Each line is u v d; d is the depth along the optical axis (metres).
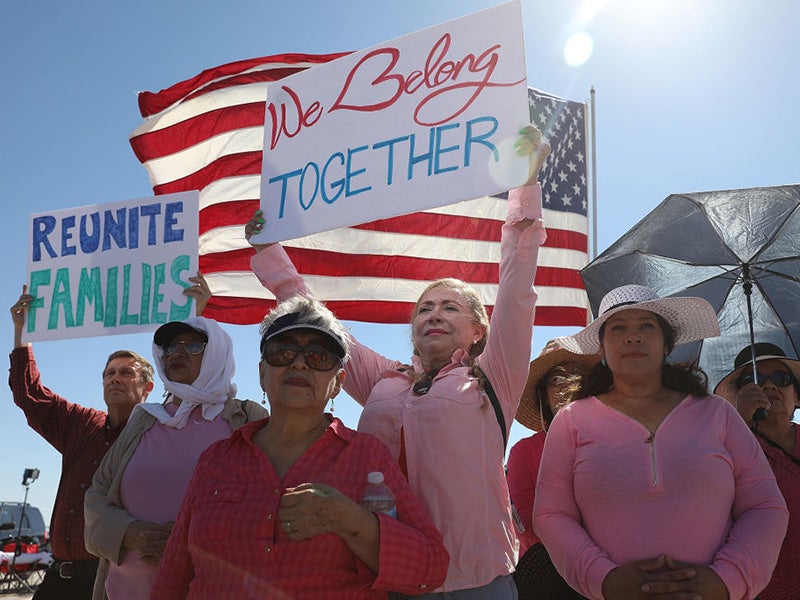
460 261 6.92
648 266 4.23
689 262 4.16
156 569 3.29
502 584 3.00
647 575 2.63
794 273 4.02
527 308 3.20
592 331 3.39
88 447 4.70
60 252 4.84
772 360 4.01
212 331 3.75
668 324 3.25
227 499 2.59
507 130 3.31
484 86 3.43
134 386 4.72
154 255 4.59
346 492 2.64
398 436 3.22
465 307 3.51
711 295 4.15
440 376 3.25
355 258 6.78
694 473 2.79
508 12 3.45
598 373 3.34
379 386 3.45
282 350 2.80
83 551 4.48
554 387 4.30
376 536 2.48
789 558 3.46
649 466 2.85
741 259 4.07
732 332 4.13
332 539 2.51
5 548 17.22
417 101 3.60
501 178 3.26
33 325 4.80
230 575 2.50
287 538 2.50
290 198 3.86
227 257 6.57
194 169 6.97
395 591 2.75
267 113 4.07
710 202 4.25
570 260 7.38
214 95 6.99
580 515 3.03
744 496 2.86
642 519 2.80
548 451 3.13
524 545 4.12
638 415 3.05
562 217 7.43
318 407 2.82
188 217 4.57
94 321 4.64
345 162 3.72
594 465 2.93
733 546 2.69
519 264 3.21
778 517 2.77
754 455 2.91
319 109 3.89
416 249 6.88
